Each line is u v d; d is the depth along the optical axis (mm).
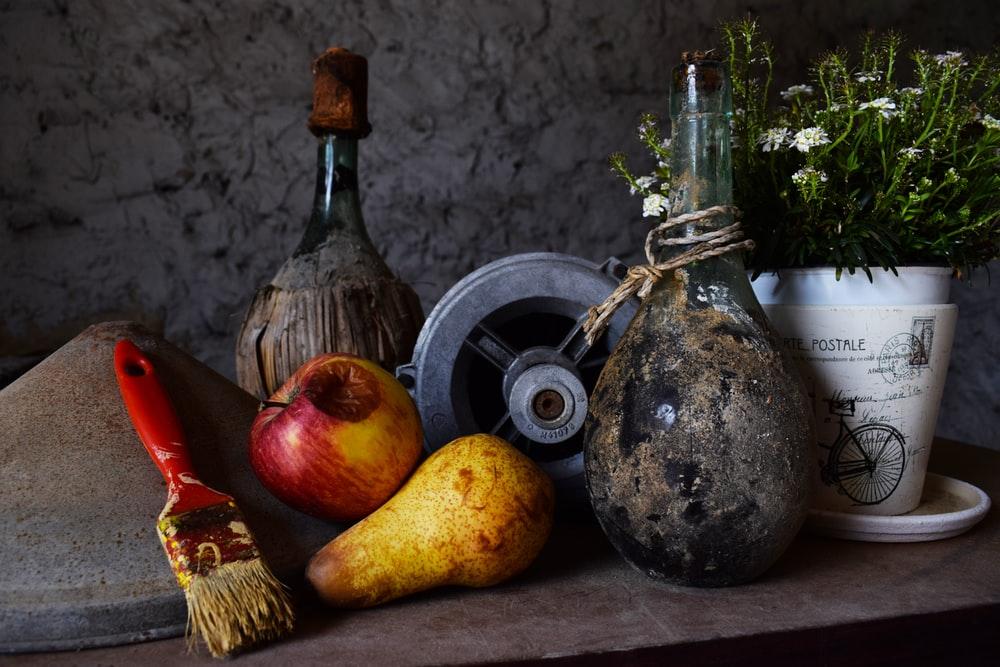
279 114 1731
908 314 798
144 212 1670
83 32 1620
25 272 1619
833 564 772
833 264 799
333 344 1023
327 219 1071
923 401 824
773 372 680
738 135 892
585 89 1914
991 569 752
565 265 885
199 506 653
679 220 704
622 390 690
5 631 602
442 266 1853
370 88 1789
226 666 583
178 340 1698
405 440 731
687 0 1956
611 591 717
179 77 1674
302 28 1737
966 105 888
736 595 699
